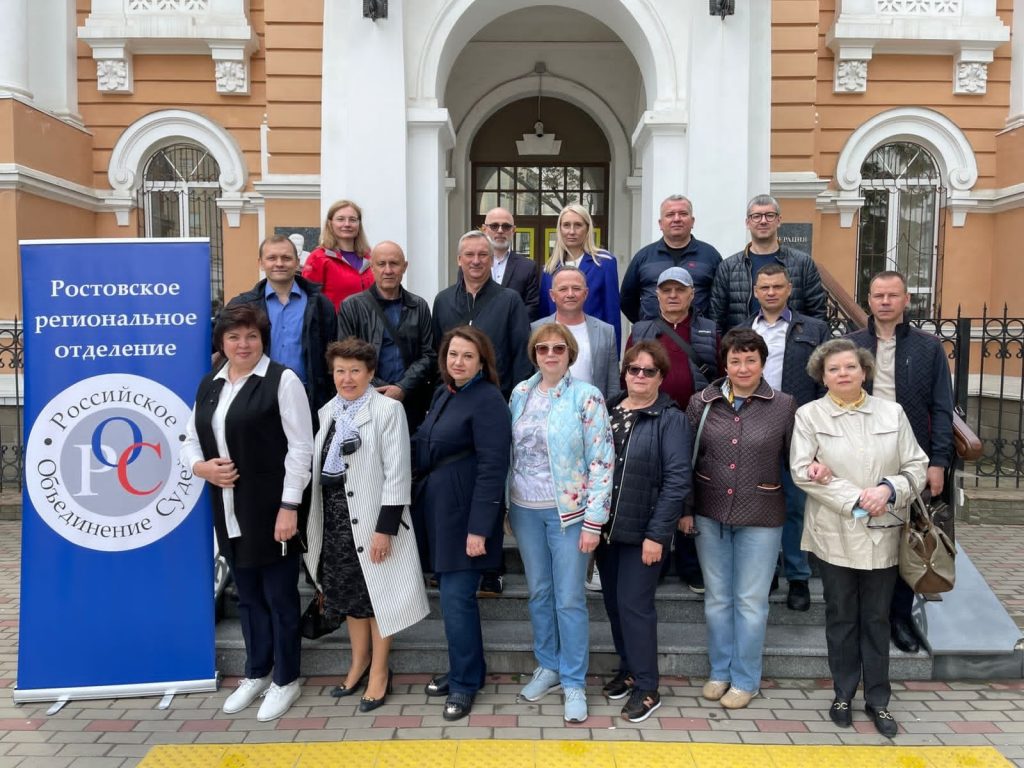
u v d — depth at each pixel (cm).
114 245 391
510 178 1032
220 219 1010
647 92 701
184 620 392
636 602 356
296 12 782
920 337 397
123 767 324
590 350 417
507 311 423
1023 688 394
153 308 392
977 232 980
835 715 355
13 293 834
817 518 350
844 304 593
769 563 363
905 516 341
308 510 371
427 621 437
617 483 353
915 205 1001
